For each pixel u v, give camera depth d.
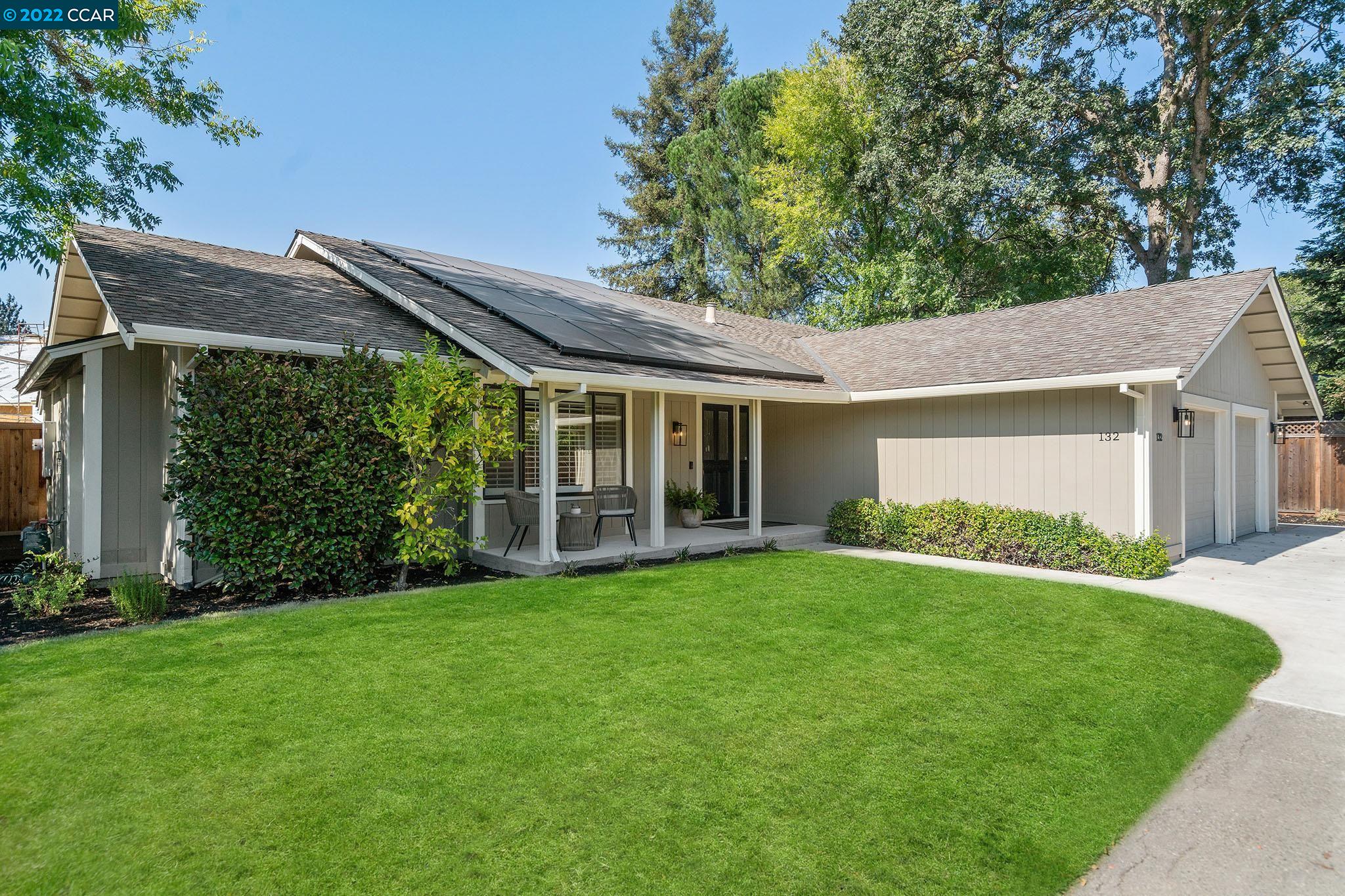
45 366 8.64
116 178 9.78
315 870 2.72
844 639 5.82
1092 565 9.19
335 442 7.45
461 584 8.06
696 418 13.05
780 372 11.58
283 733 3.87
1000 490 10.66
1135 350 9.50
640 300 15.95
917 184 22.28
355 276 10.76
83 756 3.57
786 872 2.77
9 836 2.92
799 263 29.34
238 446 6.92
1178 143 18.83
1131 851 3.07
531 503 9.09
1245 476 13.51
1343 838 3.20
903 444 11.91
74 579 6.99
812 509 13.36
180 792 3.26
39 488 11.84
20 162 8.49
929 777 3.54
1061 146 20.05
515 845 2.90
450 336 8.87
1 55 7.45
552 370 8.09
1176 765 3.85
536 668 4.99
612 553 9.52
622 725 4.04
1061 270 22.11
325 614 6.47
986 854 2.93
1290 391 14.67
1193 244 20.62
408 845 2.88
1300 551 11.31
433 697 4.42
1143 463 9.19
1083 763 3.75
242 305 8.10
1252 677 5.30
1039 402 10.23
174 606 6.88
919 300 22.88
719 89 34.19
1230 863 3.00
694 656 5.32
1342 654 5.83
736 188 30.27
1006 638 5.95
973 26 20.31
